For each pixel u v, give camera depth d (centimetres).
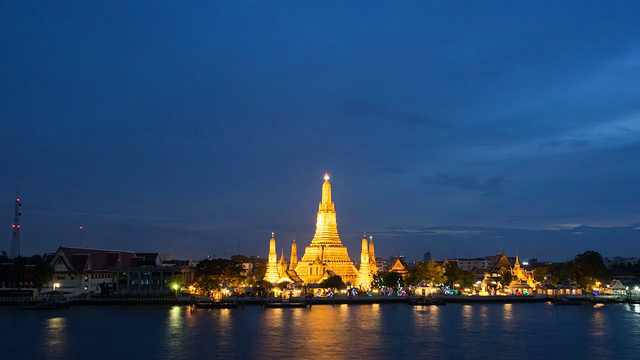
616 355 12069
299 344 13050
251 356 11762
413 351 12325
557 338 14075
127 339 13738
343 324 16475
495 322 17175
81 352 12262
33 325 16238
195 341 13438
